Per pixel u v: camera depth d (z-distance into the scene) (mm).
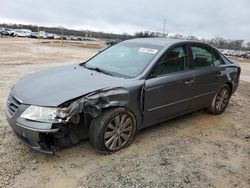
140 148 3953
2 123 4496
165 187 3109
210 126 5066
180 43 4609
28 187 2957
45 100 3271
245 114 6027
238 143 4430
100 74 4082
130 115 3799
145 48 4508
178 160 3709
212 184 3234
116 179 3186
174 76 4320
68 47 33719
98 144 3545
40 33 69500
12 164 3334
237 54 56188
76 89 3475
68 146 3662
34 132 3174
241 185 3266
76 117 3312
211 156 3906
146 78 3953
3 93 6398
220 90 5543
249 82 11359
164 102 4223
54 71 4344
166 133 4570
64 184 3043
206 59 5137
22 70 10281
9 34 61719
